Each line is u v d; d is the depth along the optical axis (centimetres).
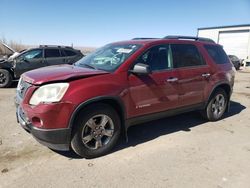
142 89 431
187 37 552
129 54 434
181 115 636
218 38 3812
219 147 454
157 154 418
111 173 357
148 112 450
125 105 413
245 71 2552
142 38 535
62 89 356
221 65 585
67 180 337
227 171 371
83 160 392
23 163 376
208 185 335
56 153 411
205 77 539
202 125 570
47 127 353
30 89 366
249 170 376
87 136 389
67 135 364
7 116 596
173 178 348
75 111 361
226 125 578
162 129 537
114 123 411
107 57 461
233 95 968
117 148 437
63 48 1184
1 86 1039
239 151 440
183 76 493
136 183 335
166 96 470
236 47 3600
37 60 1101
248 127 569
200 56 543
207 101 561
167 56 479
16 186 321
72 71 400
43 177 342
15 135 479
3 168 361
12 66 1048
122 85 405
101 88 381
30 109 358
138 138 484
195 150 438
